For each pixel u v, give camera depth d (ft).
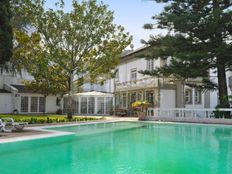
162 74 85.46
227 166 25.58
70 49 79.25
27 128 55.62
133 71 119.44
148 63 108.78
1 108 113.91
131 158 28.89
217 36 76.84
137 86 108.58
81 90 125.59
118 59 82.17
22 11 77.00
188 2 82.79
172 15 77.15
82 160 27.78
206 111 79.36
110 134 51.65
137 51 112.37
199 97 106.52
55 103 130.21
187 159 28.58
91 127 65.21
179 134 52.26
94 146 36.78
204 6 81.97
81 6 77.56
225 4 81.15
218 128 63.62
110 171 23.38
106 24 80.43
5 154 30.37
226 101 77.87
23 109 120.26
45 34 76.79
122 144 38.78
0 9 56.03
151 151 33.17
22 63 81.82
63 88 101.04
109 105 127.03
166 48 81.97
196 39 79.61
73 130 57.00
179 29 78.33
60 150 33.32
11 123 48.16
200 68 75.72
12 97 116.98
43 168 24.35
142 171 23.48
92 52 79.77
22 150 32.68
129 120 84.84
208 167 25.18
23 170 23.67
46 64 75.36
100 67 80.94
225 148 35.58
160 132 55.93
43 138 41.47
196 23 75.05
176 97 99.50
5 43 57.16
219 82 81.10
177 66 78.38
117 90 124.88
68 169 24.02
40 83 100.83
